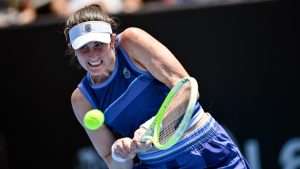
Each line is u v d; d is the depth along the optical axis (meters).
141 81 15.12
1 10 33.22
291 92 25.25
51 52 28.39
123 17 27.03
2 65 29.34
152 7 27.69
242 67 25.67
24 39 28.81
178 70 14.86
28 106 29.16
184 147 14.94
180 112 14.73
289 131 25.44
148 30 26.80
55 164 28.98
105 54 14.71
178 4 27.73
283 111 25.44
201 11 25.95
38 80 28.83
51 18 28.77
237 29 25.61
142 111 15.41
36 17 30.72
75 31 14.70
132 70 15.14
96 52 14.62
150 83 15.14
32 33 28.66
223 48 25.83
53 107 28.73
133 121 15.65
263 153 25.81
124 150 14.66
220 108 26.06
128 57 15.12
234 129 26.00
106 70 15.09
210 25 25.88
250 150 25.95
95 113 14.15
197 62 26.22
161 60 14.80
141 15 26.77
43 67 28.66
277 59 25.31
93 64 14.76
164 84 15.17
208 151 15.00
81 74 27.92
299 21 24.95
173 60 14.93
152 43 14.96
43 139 29.09
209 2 26.52
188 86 14.71
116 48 15.20
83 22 14.66
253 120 25.77
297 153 25.44
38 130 29.12
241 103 25.84
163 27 26.55
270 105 25.56
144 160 15.75
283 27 25.16
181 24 26.25
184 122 13.60
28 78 28.98
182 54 26.38
